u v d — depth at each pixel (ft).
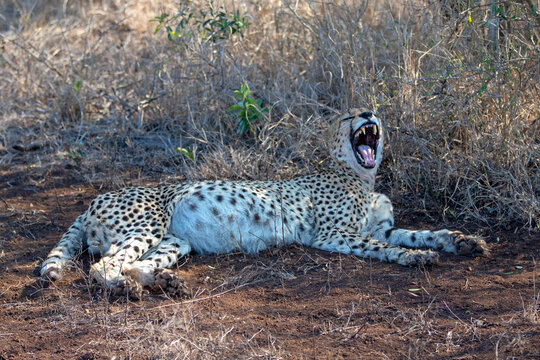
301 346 22.68
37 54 56.03
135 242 28.81
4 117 49.06
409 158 37.50
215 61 46.06
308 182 33.50
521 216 32.71
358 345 22.62
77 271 29.25
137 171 42.73
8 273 29.58
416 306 25.27
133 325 24.20
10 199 39.19
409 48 40.40
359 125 33.30
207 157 40.50
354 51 41.83
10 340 23.77
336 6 46.16
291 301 26.27
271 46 47.78
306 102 42.11
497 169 35.42
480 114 36.88
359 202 33.04
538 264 28.48
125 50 56.44
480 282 27.12
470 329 23.18
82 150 44.86
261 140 40.27
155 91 49.49
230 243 30.91
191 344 22.07
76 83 49.21
